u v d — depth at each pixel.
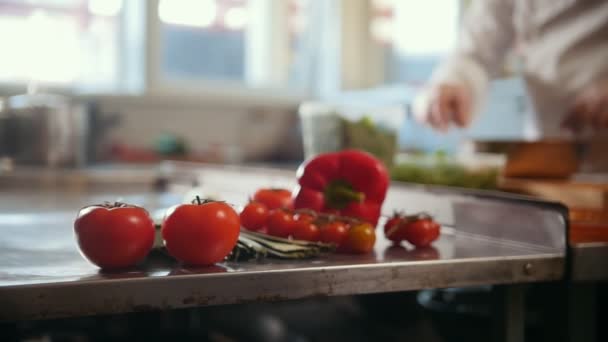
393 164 1.33
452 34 2.54
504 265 0.76
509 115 2.02
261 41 3.11
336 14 3.10
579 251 0.80
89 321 1.52
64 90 2.63
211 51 2.97
